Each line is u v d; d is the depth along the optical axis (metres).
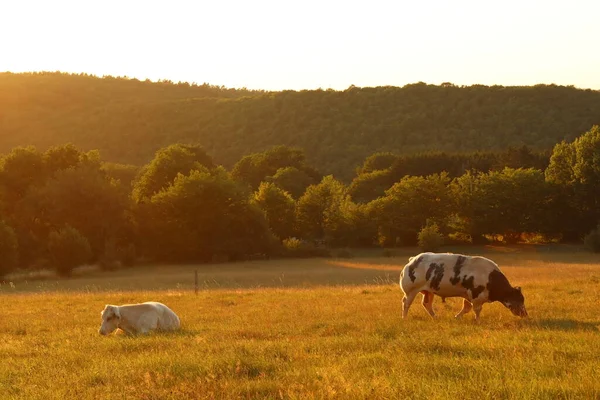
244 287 44.12
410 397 8.59
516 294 17.80
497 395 8.64
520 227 89.62
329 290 31.12
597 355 11.30
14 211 82.06
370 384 9.23
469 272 17.86
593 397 8.46
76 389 9.85
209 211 81.31
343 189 113.25
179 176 83.50
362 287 33.22
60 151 90.62
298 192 119.06
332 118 198.62
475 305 17.89
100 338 15.84
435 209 91.88
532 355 11.25
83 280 60.22
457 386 9.06
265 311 21.67
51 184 78.44
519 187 88.69
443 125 185.12
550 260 67.25
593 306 19.48
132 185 110.12
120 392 9.49
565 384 8.98
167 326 17.56
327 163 169.25
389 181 116.06
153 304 17.50
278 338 15.05
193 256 82.69
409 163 116.00
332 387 9.05
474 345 12.51
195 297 29.36
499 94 195.38
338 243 94.38
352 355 11.85
